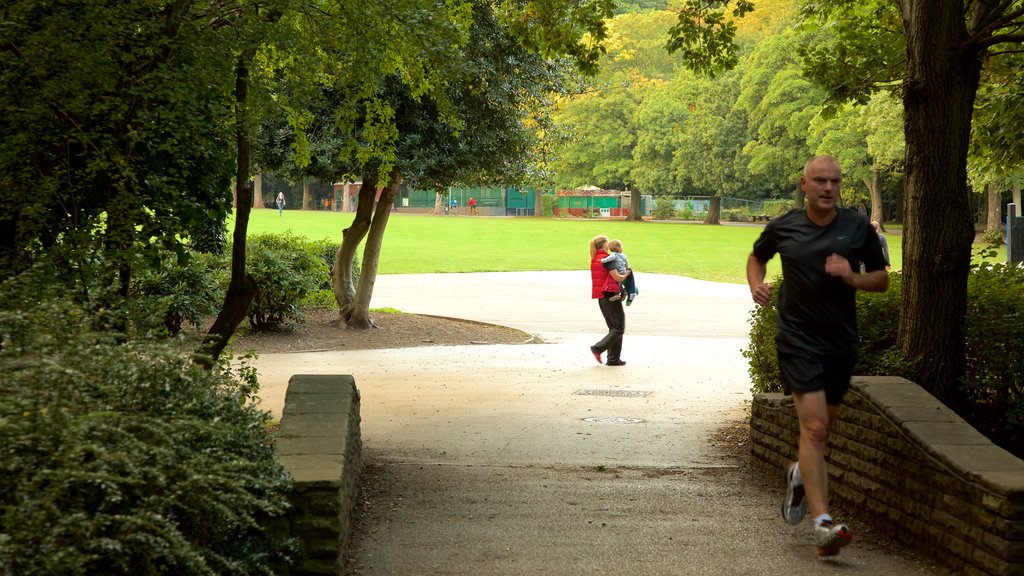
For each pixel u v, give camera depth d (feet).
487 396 42.29
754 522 20.40
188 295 52.21
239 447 14.28
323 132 54.39
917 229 24.45
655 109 248.73
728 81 240.53
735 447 31.63
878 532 18.90
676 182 251.19
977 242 171.83
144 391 13.15
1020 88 38.52
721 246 178.60
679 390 44.65
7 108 18.74
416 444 31.55
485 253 159.63
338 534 14.34
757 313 32.27
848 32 39.04
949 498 16.17
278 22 24.85
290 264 63.41
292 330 63.77
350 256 67.21
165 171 23.43
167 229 21.89
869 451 19.42
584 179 263.49
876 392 19.40
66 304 12.95
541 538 18.86
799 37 208.85
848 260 17.01
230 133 23.54
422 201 323.98
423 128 55.67
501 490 24.09
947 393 23.90
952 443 16.84
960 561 15.81
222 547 13.55
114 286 15.58
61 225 21.75
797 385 16.88
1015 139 39.14
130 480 10.56
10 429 10.32
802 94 204.74
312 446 16.33
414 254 155.22
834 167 17.19
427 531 19.45
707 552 17.74
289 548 14.01
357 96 28.27
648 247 175.22
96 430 11.26
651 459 29.53
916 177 24.63
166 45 21.58
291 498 14.30
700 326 75.77
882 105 165.27
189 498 11.94
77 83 19.27
